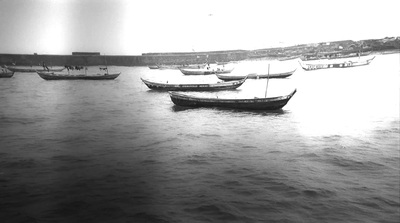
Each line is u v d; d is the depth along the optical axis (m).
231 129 17.81
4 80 55.50
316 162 11.72
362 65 63.31
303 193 8.88
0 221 7.38
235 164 11.49
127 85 47.84
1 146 14.13
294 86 40.47
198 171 10.73
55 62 91.06
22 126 18.98
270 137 15.77
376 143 14.26
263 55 115.19
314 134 16.20
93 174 10.44
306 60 87.25
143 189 9.19
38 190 9.12
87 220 7.47
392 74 46.69
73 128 18.36
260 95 34.22
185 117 21.81
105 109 25.92
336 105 25.22
